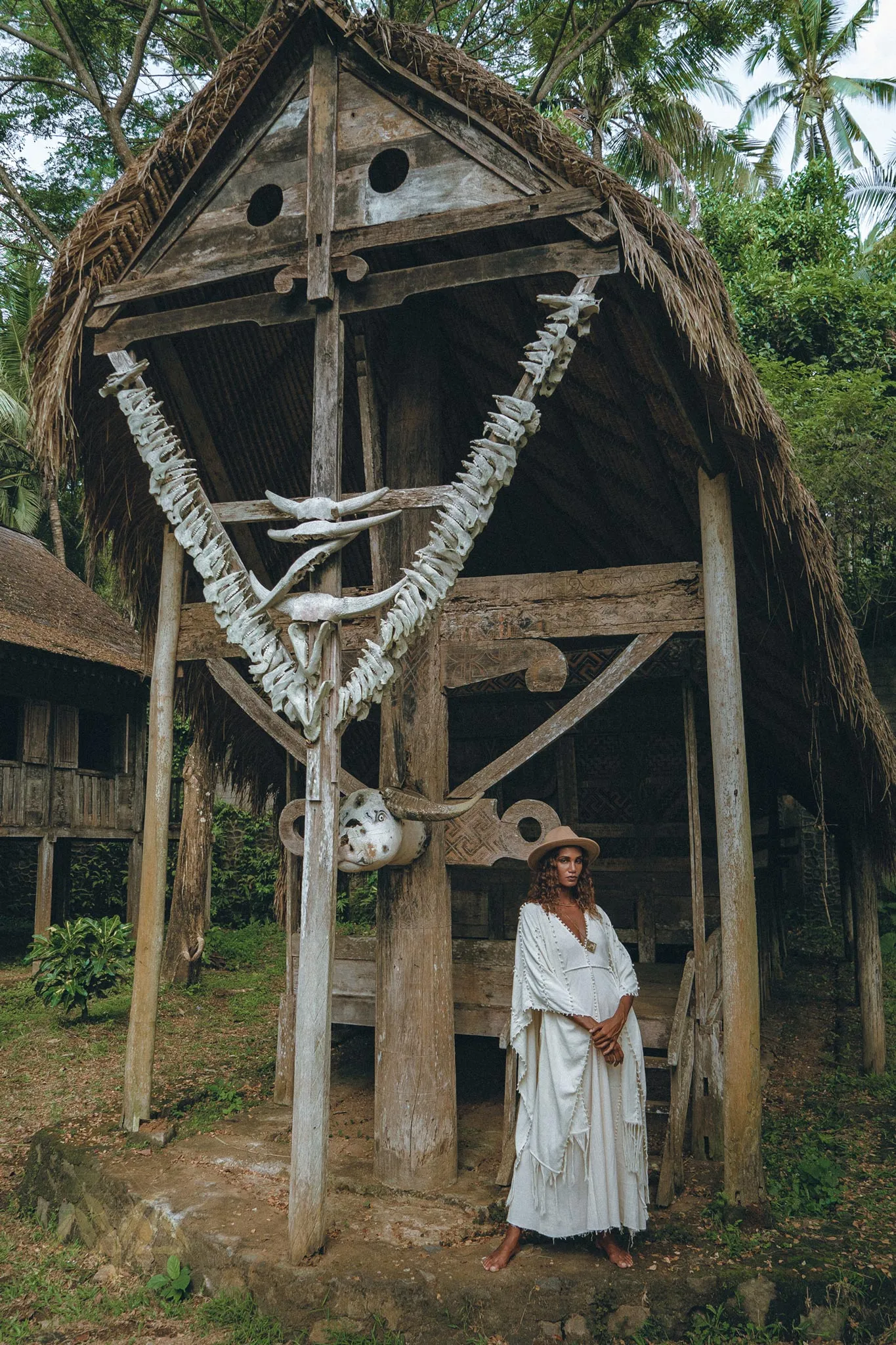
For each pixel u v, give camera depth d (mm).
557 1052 3516
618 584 4367
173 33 12031
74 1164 4449
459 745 7289
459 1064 6156
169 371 4973
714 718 4148
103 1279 3889
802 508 4309
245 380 5387
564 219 3828
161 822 4871
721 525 4258
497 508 6090
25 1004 9078
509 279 3885
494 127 3959
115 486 5156
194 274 4301
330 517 3770
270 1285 3488
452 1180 4176
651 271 3717
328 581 3773
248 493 5836
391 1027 4215
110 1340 3451
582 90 12055
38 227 13117
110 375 4836
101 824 12711
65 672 11945
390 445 4691
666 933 6414
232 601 3838
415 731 4398
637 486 5273
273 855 13961
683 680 4992
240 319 4219
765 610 5109
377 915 4348
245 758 6496
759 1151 3932
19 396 18125
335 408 3973
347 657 4758
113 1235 4062
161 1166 4367
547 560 6469
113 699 13117
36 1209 4535
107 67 12555
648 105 13070
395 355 4738
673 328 3771
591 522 5855
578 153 3799
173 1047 7262
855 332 12859
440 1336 3299
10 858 15312
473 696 6871
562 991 3512
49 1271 3992
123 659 13062
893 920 10078
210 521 4004
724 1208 3848
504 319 4945
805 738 6359
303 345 5344
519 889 6672
